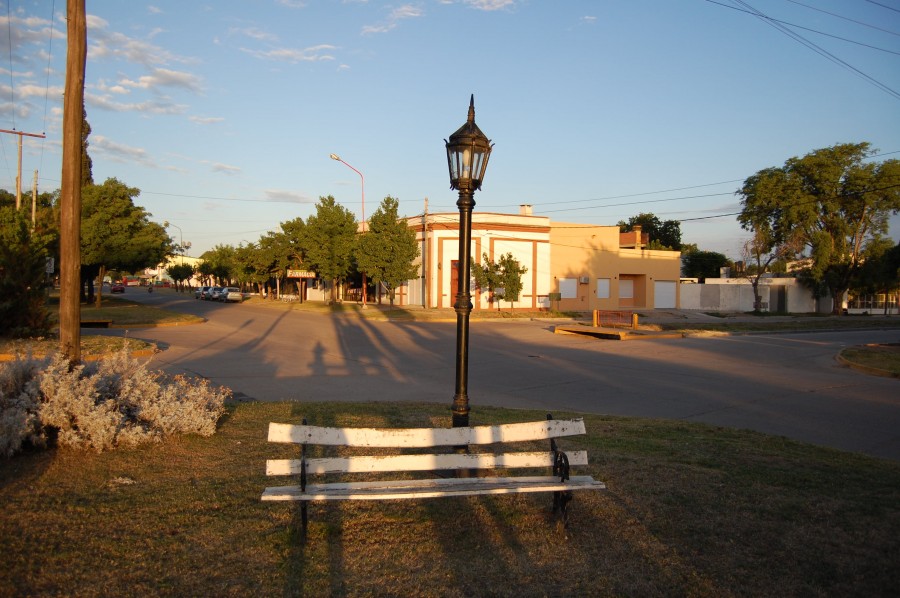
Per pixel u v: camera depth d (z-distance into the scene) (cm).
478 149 552
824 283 5362
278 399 1080
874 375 1575
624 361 1775
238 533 448
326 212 4425
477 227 4172
